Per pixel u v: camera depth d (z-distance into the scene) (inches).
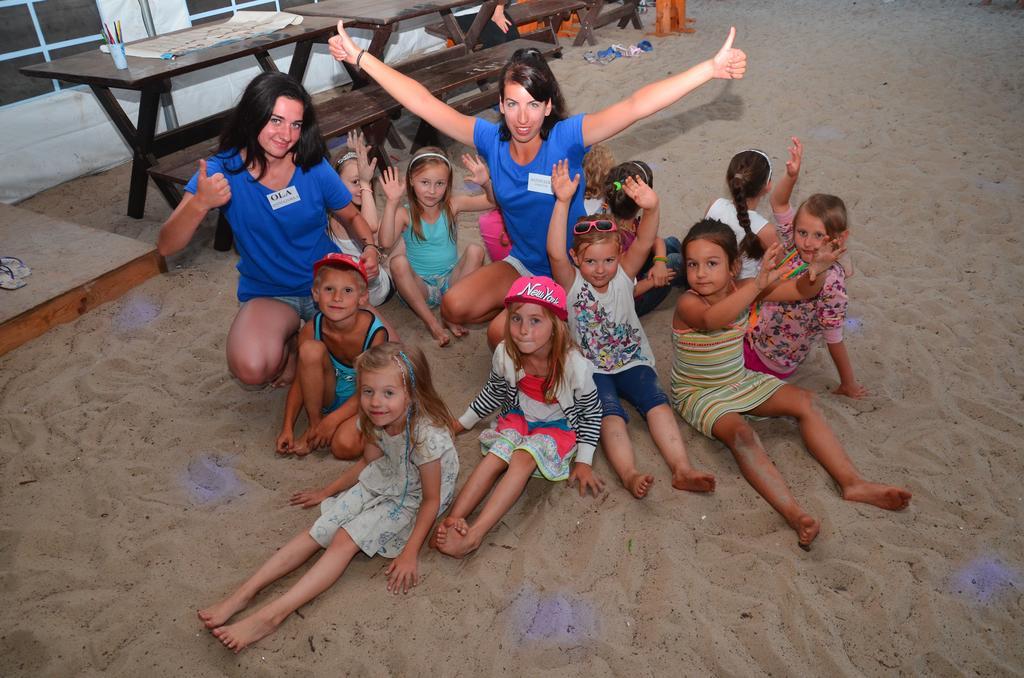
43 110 230.7
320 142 135.3
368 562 113.7
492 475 118.1
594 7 371.2
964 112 278.4
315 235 143.0
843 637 99.6
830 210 118.6
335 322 127.6
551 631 101.8
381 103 230.4
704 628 100.7
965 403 137.6
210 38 223.8
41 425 139.6
